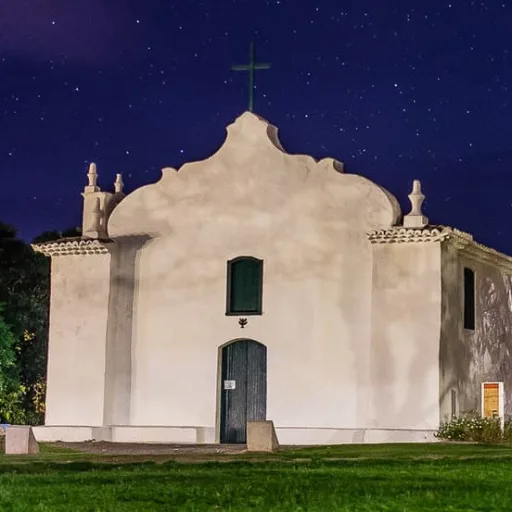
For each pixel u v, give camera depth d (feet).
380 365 85.25
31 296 141.79
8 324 125.39
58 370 94.12
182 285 93.04
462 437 81.97
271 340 89.76
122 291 94.53
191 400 91.61
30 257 142.20
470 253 90.94
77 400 93.15
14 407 127.34
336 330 87.92
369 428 84.94
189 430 90.43
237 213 92.12
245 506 40.98
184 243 93.40
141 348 93.50
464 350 89.51
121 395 93.30
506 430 81.92
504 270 100.48
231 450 77.05
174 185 94.38
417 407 83.87
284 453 70.18
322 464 58.95
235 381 90.89
